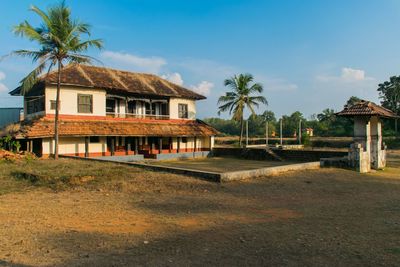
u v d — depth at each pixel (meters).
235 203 9.64
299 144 45.16
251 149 29.03
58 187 11.69
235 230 6.93
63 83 23.88
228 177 12.98
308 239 6.32
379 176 15.83
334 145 43.16
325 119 73.12
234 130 90.38
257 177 13.97
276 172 15.00
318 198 10.49
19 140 24.38
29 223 7.36
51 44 19.33
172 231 6.85
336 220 7.83
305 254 5.50
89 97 26.02
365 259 5.30
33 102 26.44
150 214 8.30
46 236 6.42
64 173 13.88
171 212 8.53
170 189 11.59
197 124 33.16
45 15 19.03
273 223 7.52
